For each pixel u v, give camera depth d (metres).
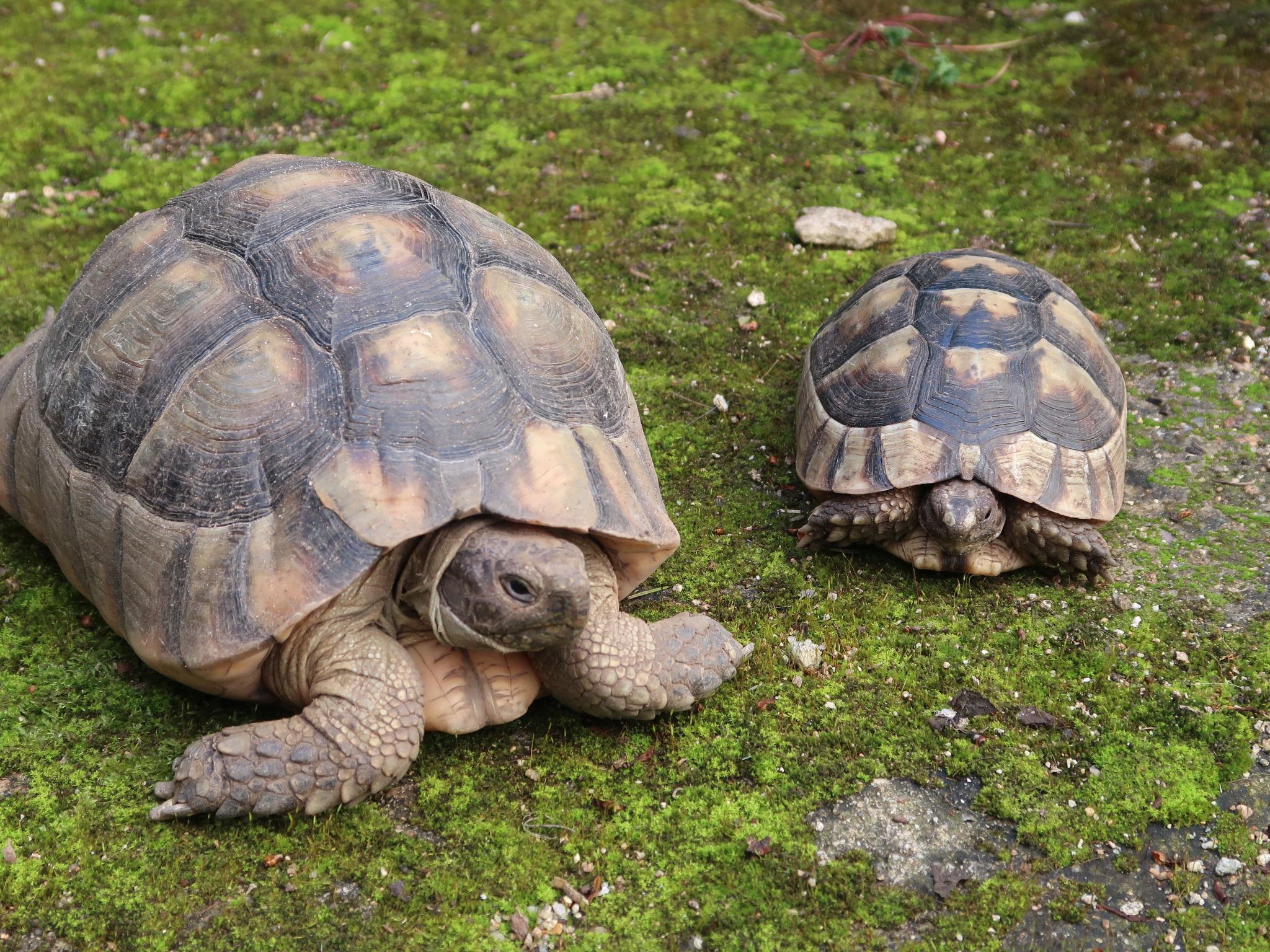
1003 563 0.95
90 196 1.20
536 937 0.82
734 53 1.44
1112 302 1.13
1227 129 1.29
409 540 0.83
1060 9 1.55
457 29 1.47
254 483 0.83
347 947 0.81
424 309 0.86
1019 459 0.93
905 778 0.87
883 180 1.25
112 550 0.86
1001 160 1.27
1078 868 0.85
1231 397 1.06
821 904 0.83
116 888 0.83
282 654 0.84
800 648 0.92
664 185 1.24
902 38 1.43
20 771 0.86
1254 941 0.82
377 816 0.85
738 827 0.85
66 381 0.89
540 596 0.82
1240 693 0.91
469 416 0.84
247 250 0.88
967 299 0.98
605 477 0.85
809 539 0.97
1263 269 1.15
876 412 0.95
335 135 1.28
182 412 0.85
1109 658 0.92
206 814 0.84
